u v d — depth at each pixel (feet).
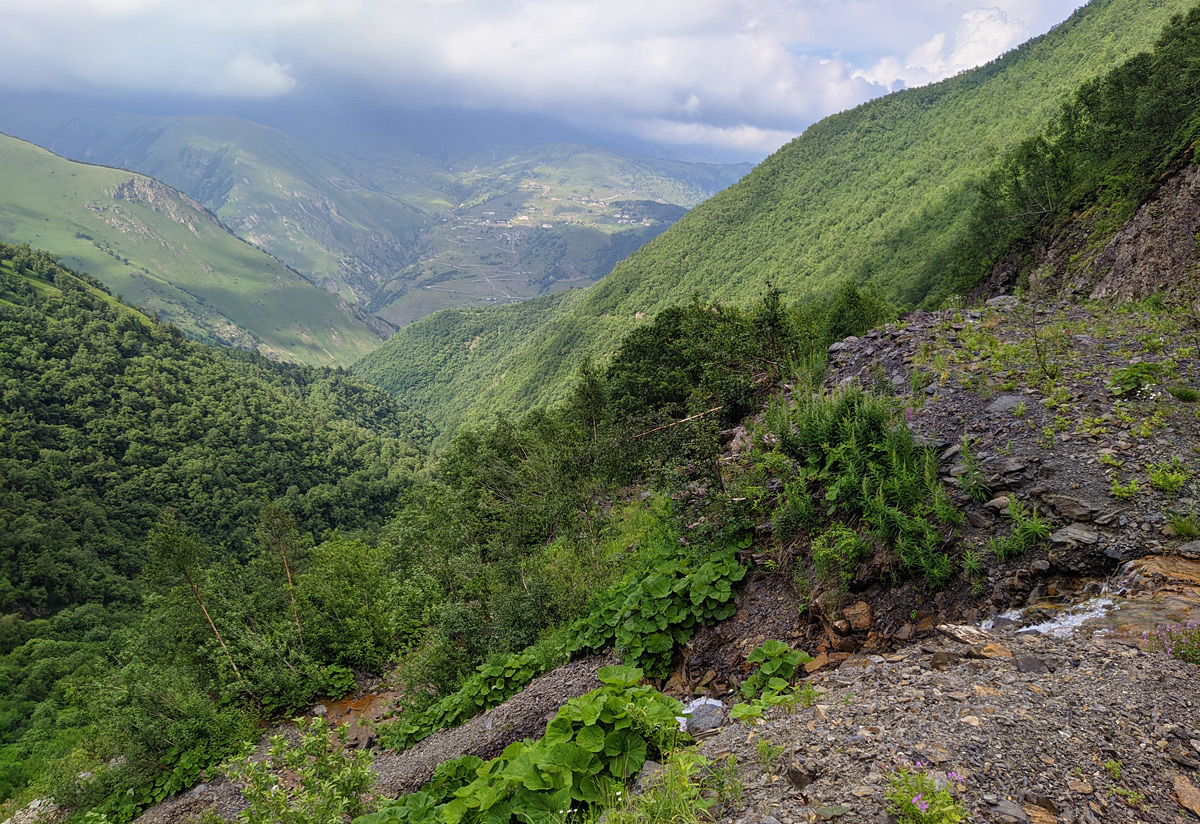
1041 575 19.13
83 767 58.44
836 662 20.71
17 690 200.54
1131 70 143.95
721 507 30.35
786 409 40.04
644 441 58.75
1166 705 12.02
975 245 173.68
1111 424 24.77
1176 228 84.48
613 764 15.47
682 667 26.13
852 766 11.57
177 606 62.64
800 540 26.66
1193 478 20.18
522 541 63.57
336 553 79.20
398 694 58.90
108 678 58.39
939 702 13.58
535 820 13.97
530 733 28.40
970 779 10.51
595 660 31.19
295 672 61.82
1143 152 123.75
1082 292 104.27
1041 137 156.04
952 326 45.11
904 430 26.86
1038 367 32.55
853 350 50.57
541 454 87.76
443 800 21.93
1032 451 24.44
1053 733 11.68
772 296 56.08
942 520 22.20
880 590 22.03
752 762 13.10
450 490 101.65
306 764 19.74
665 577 29.27
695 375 80.07
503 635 43.42
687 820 11.25
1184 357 29.50
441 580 62.90
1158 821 9.35
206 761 52.65
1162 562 17.58
